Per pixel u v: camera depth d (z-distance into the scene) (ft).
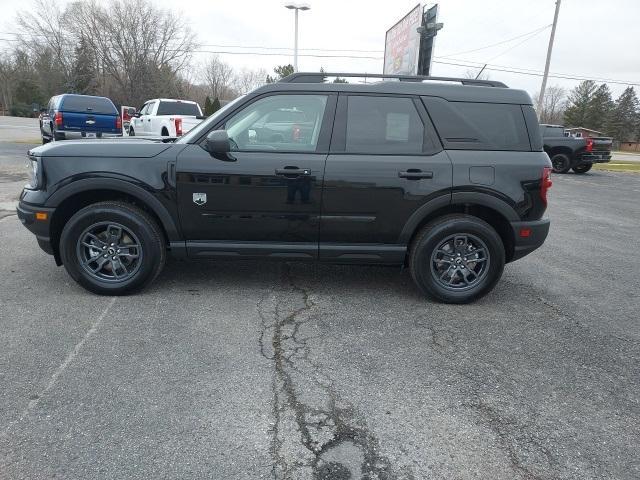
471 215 14.90
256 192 13.78
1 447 7.93
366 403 9.52
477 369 11.04
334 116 14.07
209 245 14.21
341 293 15.42
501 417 9.28
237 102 14.03
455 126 14.24
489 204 14.12
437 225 14.30
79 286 14.96
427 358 11.44
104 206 13.70
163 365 10.59
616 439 8.79
